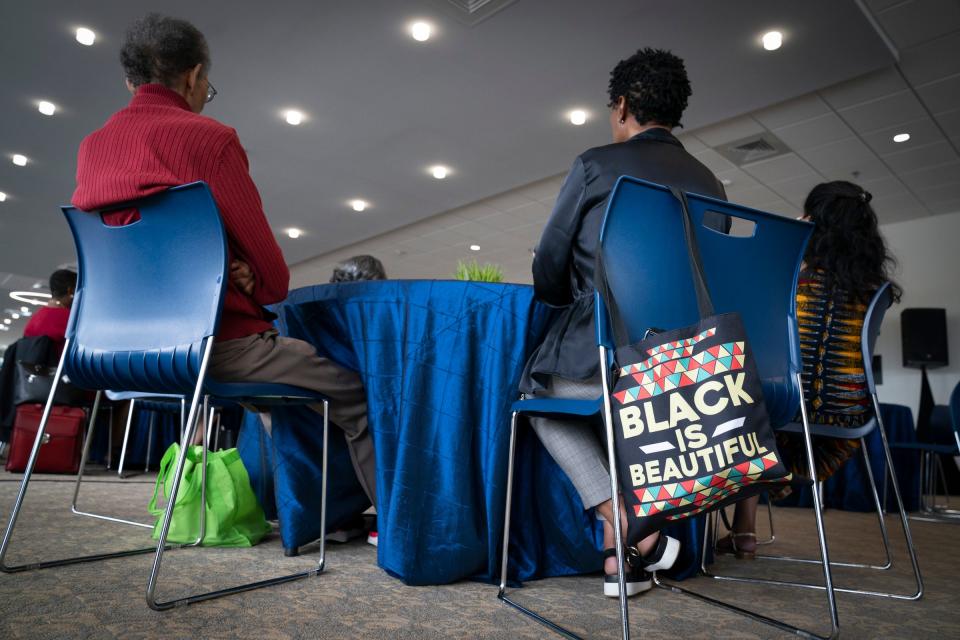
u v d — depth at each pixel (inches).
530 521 65.1
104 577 54.9
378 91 237.0
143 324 53.1
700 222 47.1
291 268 482.9
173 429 192.5
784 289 51.4
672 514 39.1
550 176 307.4
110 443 182.2
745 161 281.9
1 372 158.4
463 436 61.4
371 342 65.2
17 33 210.8
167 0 191.3
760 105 235.5
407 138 273.1
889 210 335.0
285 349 58.9
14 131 277.0
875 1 187.9
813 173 292.2
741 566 77.2
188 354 49.9
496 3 188.9
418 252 434.3
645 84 61.5
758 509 162.4
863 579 71.6
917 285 343.0
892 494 169.5
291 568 61.7
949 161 278.4
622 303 44.2
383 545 59.5
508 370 62.8
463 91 235.5
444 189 326.6
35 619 42.3
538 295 60.9
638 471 39.8
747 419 38.8
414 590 55.8
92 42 213.9
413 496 59.4
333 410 65.7
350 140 275.4
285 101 244.8
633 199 44.8
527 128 261.4
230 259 55.7
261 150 285.3
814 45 202.8
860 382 71.6
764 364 49.5
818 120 248.4
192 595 50.1
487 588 58.5
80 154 58.2
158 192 50.6
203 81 65.5
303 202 349.4
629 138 63.0
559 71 221.6
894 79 221.8
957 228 335.3
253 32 204.5
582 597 56.6
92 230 56.6
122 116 57.9
